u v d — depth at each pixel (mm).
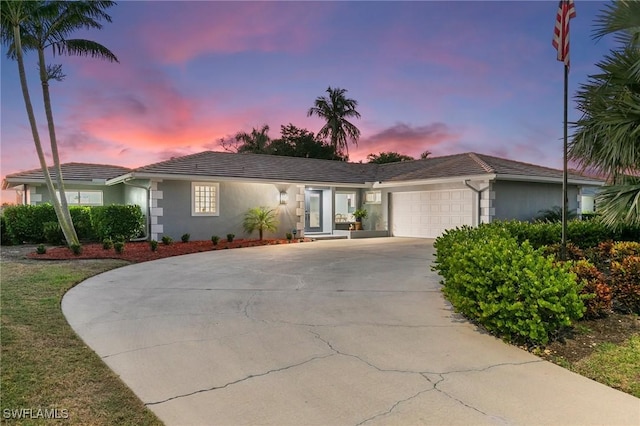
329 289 7648
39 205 16141
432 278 8727
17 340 4566
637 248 7168
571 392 3434
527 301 4426
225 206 16828
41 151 12438
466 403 3215
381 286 7918
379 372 3816
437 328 5211
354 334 4965
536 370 3902
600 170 6723
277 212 18109
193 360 4117
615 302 5738
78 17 12414
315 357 4207
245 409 3109
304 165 21031
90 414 2984
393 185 19328
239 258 12016
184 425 2875
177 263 11008
